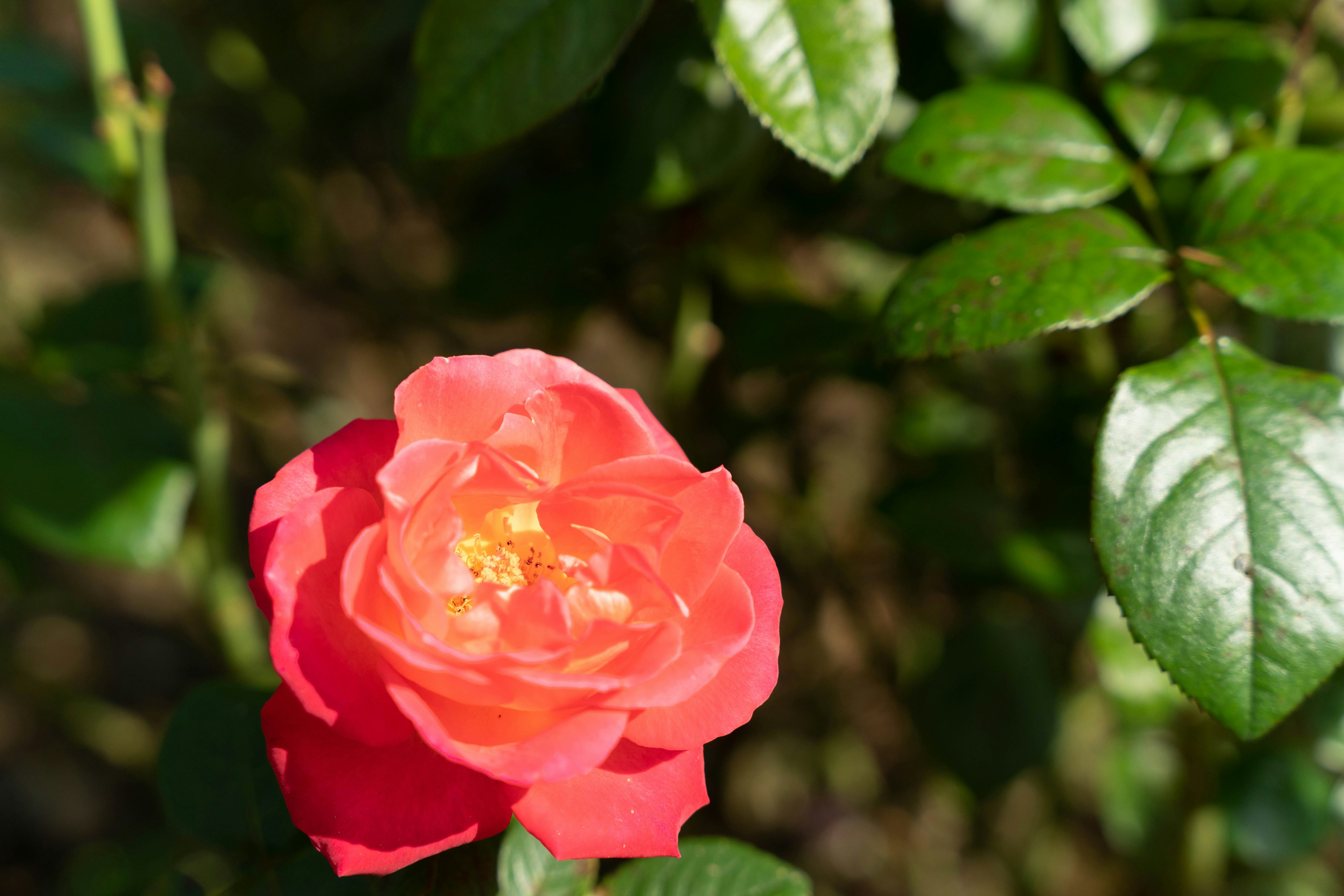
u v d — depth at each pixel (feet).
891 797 2.07
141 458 1.46
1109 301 1.25
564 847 1.13
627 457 1.18
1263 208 1.28
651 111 1.44
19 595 1.69
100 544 1.42
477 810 1.14
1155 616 1.20
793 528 1.77
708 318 1.64
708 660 1.14
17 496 1.41
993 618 1.61
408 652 1.10
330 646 1.12
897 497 1.61
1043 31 1.43
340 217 1.91
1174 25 1.41
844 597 1.81
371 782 1.13
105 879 1.53
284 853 1.24
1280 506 1.20
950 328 1.25
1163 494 1.21
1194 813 1.58
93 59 1.38
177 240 1.78
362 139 1.85
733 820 1.99
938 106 1.35
